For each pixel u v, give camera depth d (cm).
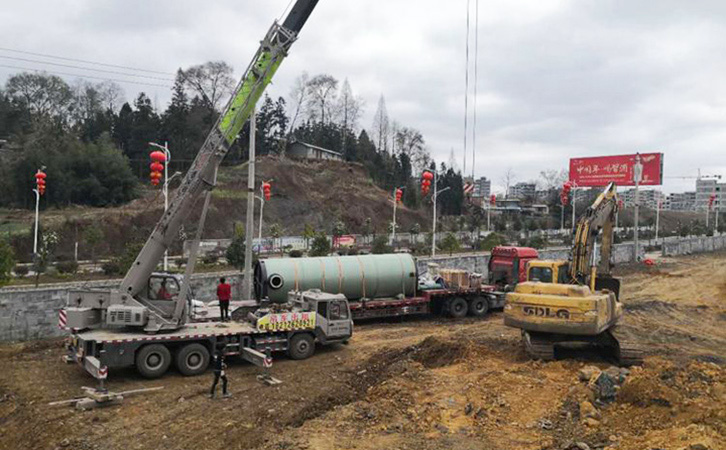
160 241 1631
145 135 9275
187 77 9925
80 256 5153
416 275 2488
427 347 1884
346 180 9319
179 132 9419
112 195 6969
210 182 1653
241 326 1764
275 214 7556
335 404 1367
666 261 5681
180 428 1181
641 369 1505
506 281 2819
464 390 1406
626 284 3875
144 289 1675
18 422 1233
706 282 3984
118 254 5097
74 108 10000
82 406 1285
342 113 11775
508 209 12688
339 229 6144
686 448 940
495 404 1307
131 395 1399
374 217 8700
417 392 1405
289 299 2016
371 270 2403
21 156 6788
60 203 6619
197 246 1670
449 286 2619
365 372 1648
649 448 984
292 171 8700
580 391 1353
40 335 2055
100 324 1636
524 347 1841
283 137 10812
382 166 11231
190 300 1884
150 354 1547
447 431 1163
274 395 1405
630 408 1247
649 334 2261
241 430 1168
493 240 5903
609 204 1977
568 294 1666
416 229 7531
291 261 2319
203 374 1602
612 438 1088
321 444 1080
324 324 1855
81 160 6938
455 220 10019
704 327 2467
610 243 2027
